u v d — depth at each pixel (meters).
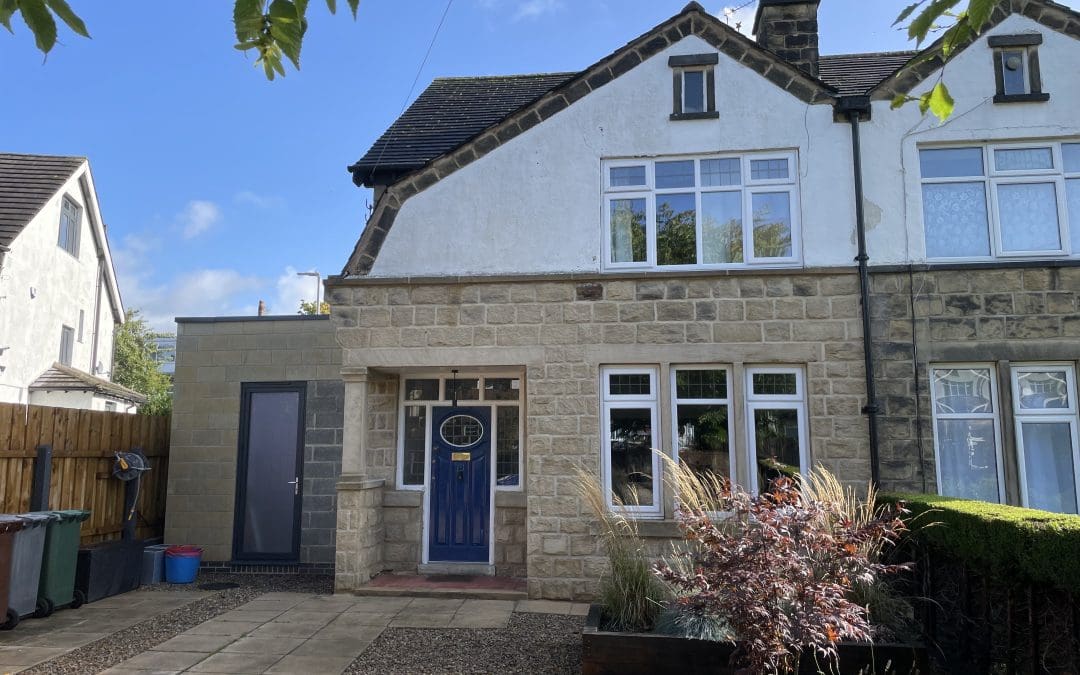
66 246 20.97
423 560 10.10
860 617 5.41
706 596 5.13
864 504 7.61
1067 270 8.76
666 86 9.65
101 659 6.59
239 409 11.22
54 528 8.16
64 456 9.42
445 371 10.23
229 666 6.41
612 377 9.33
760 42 10.57
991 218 9.02
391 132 12.14
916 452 8.64
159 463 11.70
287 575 10.66
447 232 9.72
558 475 9.07
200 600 8.99
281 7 3.29
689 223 9.48
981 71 9.19
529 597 8.91
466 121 12.38
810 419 8.87
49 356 19.75
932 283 8.89
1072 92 9.05
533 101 9.76
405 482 10.34
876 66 12.41
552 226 9.57
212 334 11.39
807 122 9.37
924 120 9.18
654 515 8.95
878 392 8.78
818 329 8.98
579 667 6.36
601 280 9.33
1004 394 8.65
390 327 9.57
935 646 6.61
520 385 10.34
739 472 8.82
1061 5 9.13
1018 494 8.48
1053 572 4.75
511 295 9.47
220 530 11.00
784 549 5.07
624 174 9.69
